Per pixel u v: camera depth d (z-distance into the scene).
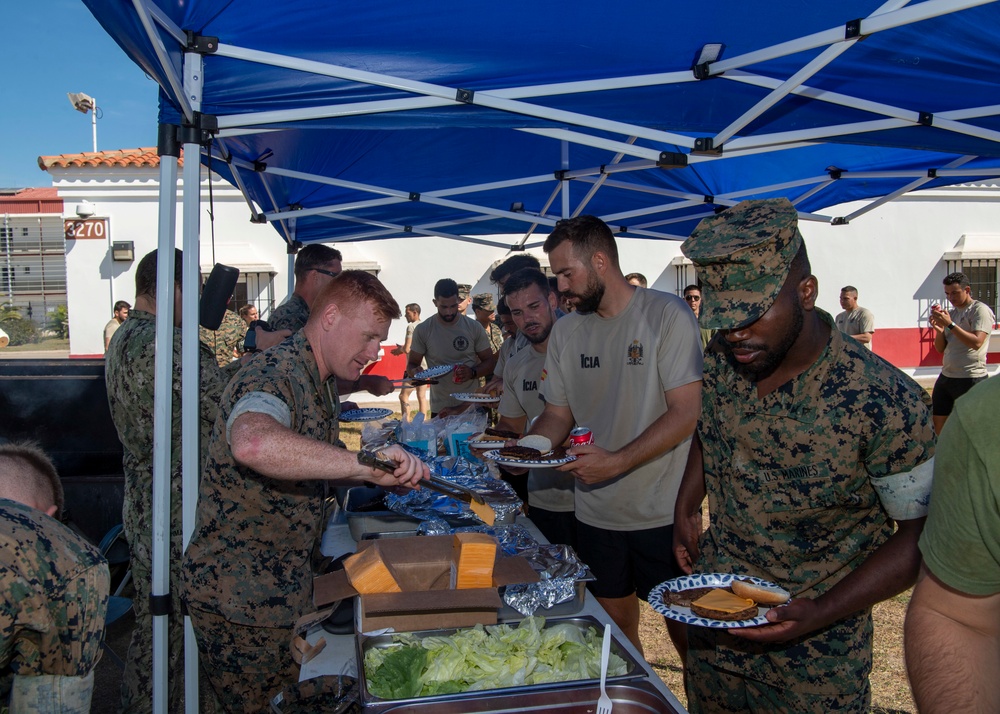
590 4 2.04
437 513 2.50
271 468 1.60
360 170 4.46
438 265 13.06
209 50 2.16
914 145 3.11
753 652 1.86
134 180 12.57
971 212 14.06
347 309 1.92
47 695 1.53
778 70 2.42
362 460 1.67
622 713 1.41
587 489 2.93
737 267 1.54
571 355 2.90
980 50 2.28
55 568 1.50
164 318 2.34
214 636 2.00
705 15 2.09
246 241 12.69
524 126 2.82
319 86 2.39
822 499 1.70
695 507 2.22
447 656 1.56
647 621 4.37
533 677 1.52
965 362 6.99
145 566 2.87
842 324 9.30
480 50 2.27
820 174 4.86
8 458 1.71
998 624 1.12
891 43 2.24
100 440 4.55
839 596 1.58
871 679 3.57
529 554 2.12
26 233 21.39
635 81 2.43
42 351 19.86
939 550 1.11
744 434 1.78
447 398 6.19
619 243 13.54
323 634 1.83
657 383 2.71
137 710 2.84
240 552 1.96
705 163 4.62
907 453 1.58
